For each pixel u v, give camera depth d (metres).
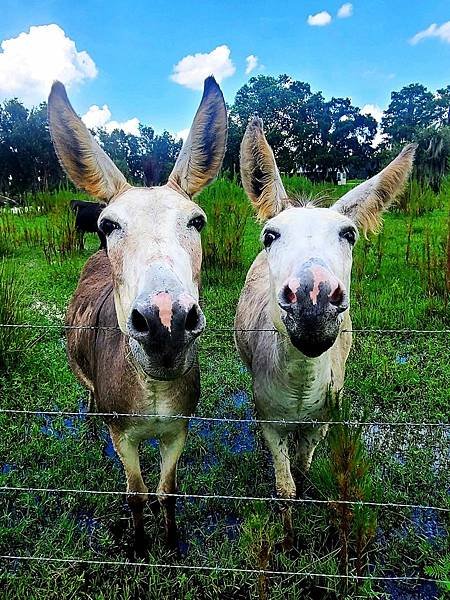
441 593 1.15
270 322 1.28
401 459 1.61
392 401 1.90
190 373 1.16
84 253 4.37
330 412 1.12
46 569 1.19
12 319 2.24
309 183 4.83
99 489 1.47
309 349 0.88
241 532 1.28
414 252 3.56
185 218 0.92
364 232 1.20
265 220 1.25
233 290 3.12
